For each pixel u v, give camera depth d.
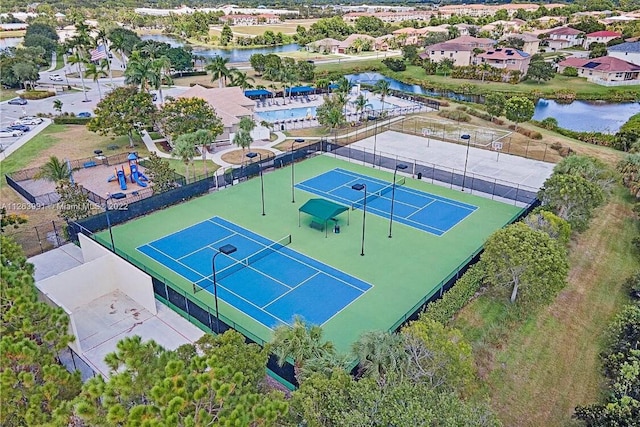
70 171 50.25
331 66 135.00
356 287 35.22
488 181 55.19
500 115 80.50
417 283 35.72
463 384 22.27
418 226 44.66
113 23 188.50
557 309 32.62
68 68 130.62
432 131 75.06
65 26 198.25
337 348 28.75
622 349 26.64
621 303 33.69
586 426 22.92
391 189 53.19
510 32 178.25
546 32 166.38
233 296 34.12
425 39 159.75
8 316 18.73
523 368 27.44
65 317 20.17
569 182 39.50
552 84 112.62
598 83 112.94
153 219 46.03
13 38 184.25
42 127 76.19
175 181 51.00
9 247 25.19
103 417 14.89
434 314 28.55
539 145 68.25
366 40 165.50
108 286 34.09
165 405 14.35
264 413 15.26
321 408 18.86
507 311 31.70
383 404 18.30
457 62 130.00
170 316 32.00
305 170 58.88
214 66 93.88
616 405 21.50
